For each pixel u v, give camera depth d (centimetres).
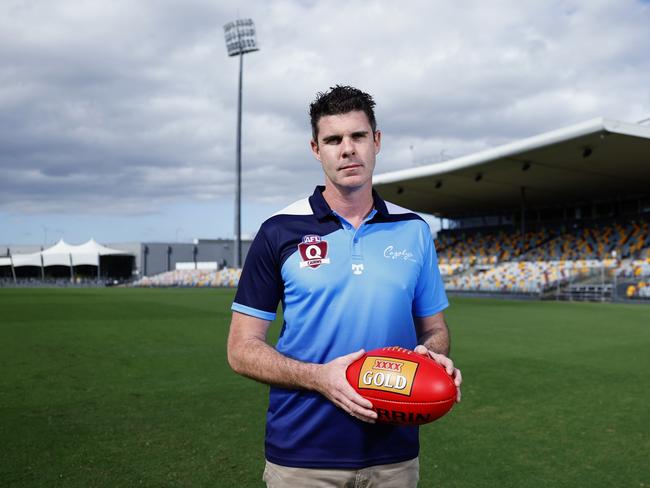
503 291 2469
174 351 751
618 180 2698
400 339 158
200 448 343
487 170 2522
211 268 5150
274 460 157
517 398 481
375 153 164
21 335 926
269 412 162
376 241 161
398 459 155
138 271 5338
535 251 3128
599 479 301
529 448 350
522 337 913
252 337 159
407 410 138
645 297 1934
